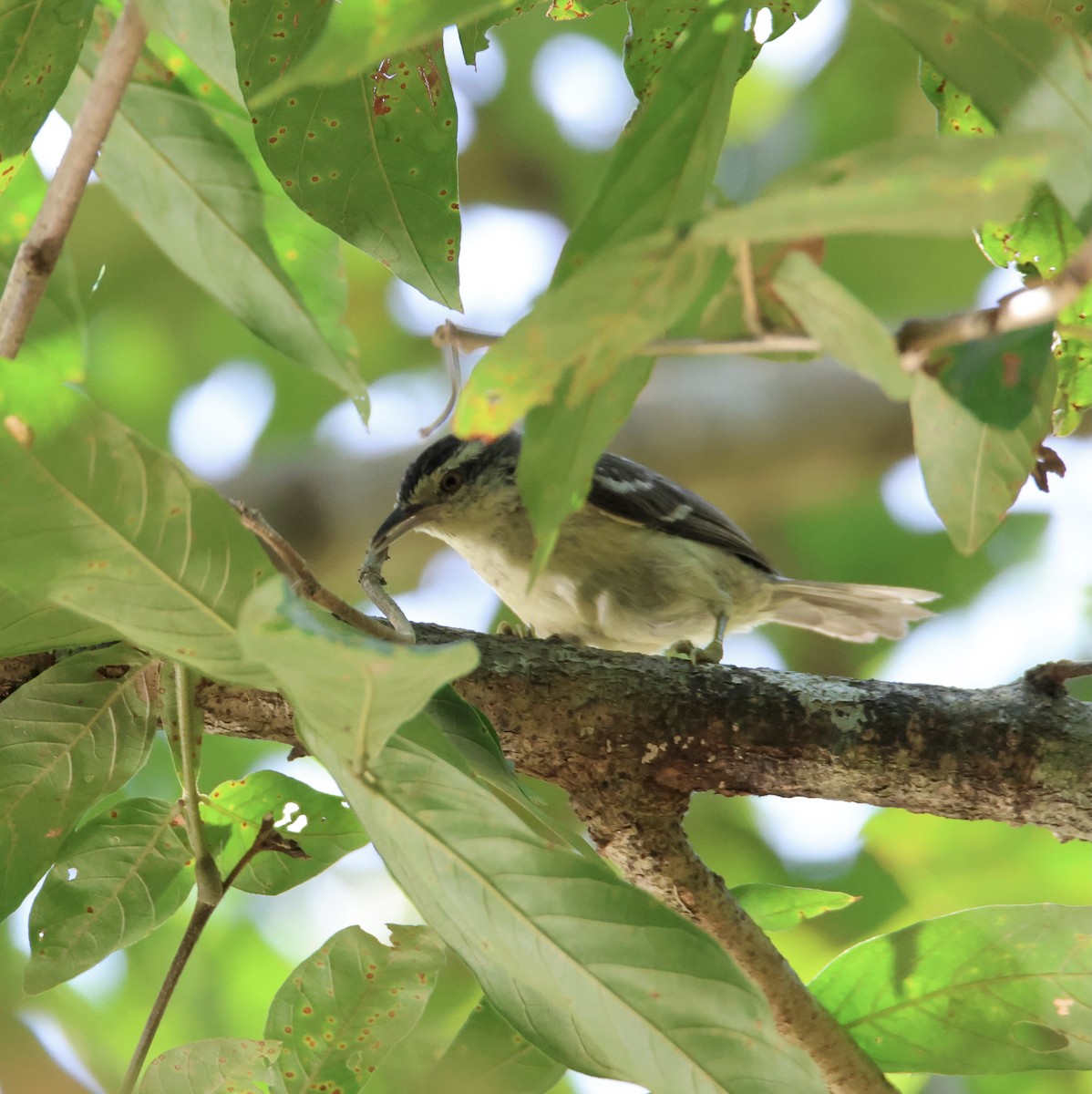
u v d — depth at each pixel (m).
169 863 6.73
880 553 17.69
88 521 4.49
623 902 5.18
